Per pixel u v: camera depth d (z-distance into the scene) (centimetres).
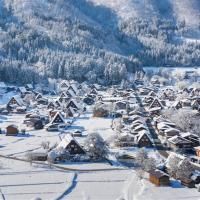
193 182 13375
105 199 12244
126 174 14338
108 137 18550
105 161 15675
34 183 13325
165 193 12762
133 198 12362
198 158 16400
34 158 15500
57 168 14775
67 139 16250
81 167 14925
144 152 15300
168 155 16638
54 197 12300
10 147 17338
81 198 12294
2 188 12912
